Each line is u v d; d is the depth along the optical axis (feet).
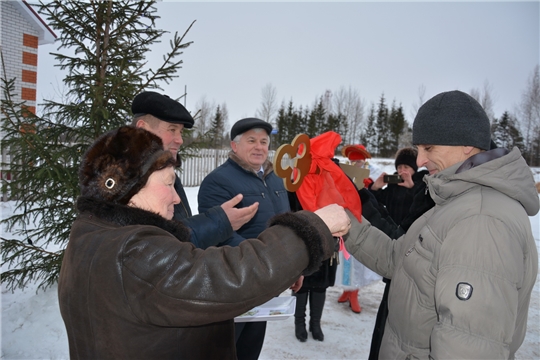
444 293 3.28
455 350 3.09
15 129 9.38
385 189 11.22
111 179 3.16
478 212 3.45
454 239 3.45
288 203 8.82
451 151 4.11
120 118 10.15
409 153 10.33
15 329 9.00
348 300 12.46
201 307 2.78
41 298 10.48
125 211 3.15
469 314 3.10
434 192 4.10
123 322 2.92
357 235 5.29
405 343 4.09
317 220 3.28
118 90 9.56
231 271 2.85
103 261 2.88
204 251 3.04
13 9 28.50
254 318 5.71
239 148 8.13
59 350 8.39
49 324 9.30
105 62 10.00
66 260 3.20
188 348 3.22
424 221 4.27
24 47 29.37
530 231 3.55
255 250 2.97
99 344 2.99
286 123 107.96
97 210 3.14
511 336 3.15
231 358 3.84
